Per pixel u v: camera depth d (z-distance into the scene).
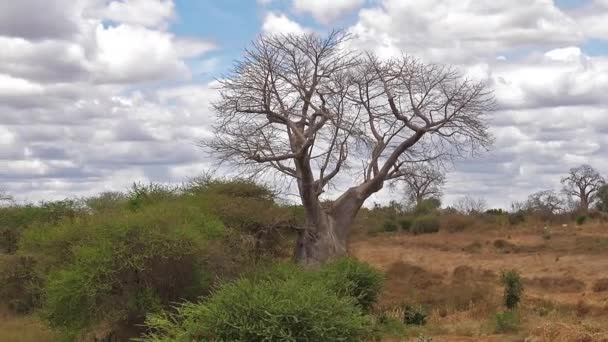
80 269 15.22
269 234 20.59
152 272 15.72
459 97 23.42
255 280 14.50
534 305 20.53
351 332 11.36
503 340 15.90
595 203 71.06
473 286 23.83
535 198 66.62
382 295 21.02
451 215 55.91
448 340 16.22
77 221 17.14
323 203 22.89
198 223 16.88
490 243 42.28
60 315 15.69
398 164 23.38
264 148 21.38
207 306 11.19
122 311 15.37
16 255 20.09
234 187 21.53
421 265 33.34
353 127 22.36
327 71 22.48
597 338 14.75
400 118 23.22
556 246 39.31
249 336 10.73
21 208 25.31
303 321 10.87
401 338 16.47
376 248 42.28
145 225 15.50
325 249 21.08
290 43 22.19
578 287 25.53
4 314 20.23
